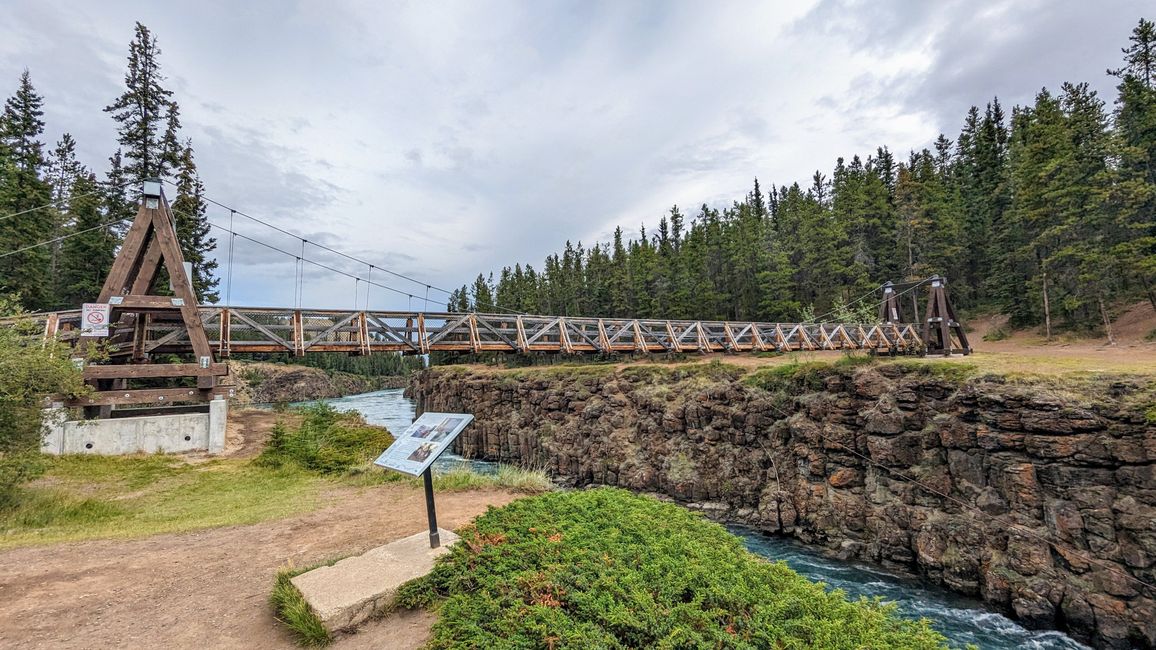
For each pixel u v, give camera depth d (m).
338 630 4.52
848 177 59.47
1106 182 32.91
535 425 37.34
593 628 3.72
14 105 40.25
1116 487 13.29
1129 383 13.73
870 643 3.53
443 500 9.89
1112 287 34.44
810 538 19.80
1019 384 15.48
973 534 15.50
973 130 65.81
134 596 5.50
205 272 37.94
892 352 30.44
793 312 51.41
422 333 19.61
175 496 10.84
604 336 25.16
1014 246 42.25
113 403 14.17
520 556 5.20
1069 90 43.41
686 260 61.12
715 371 27.33
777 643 3.59
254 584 5.81
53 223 35.22
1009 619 13.97
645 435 28.11
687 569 4.59
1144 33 35.88
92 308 14.24
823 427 20.34
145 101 32.12
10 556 6.80
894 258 52.50
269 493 11.08
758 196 101.31
